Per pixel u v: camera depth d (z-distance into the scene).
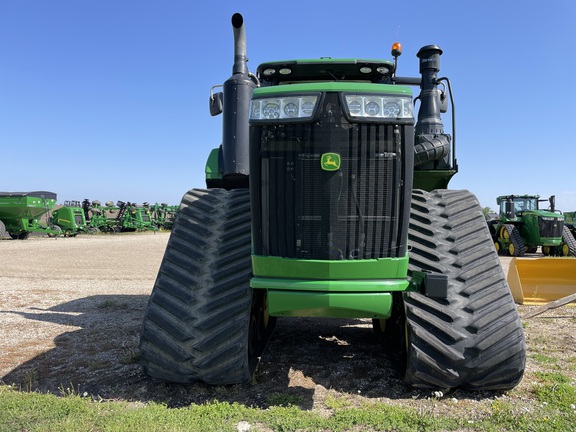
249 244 3.55
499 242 17.52
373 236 2.96
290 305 2.98
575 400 3.14
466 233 3.69
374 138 2.91
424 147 3.96
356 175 2.91
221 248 3.53
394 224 2.97
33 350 4.46
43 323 5.59
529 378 3.63
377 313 2.97
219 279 3.38
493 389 3.24
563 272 7.23
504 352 3.07
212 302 3.28
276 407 3.01
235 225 3.69
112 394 3.33
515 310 3.26
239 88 3.92
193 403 3.10
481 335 3.12
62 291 8.06
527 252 18.69
